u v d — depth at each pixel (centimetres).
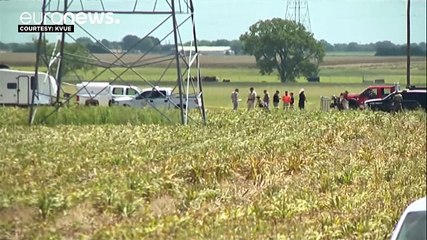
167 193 8650
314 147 12606
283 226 7038
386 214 7388
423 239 4331
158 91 19438
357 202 8156
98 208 7831
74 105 16925
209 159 10419
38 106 15775
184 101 18825
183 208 8019
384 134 14625
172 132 13938
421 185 9262
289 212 7638
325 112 19288
